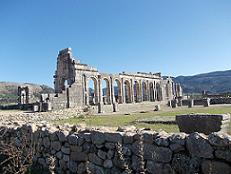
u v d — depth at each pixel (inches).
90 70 2396.7
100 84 2509.8
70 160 404.5
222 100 2193.7
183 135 288.8
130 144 326.3
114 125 778.2
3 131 580.1
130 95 2940.5
